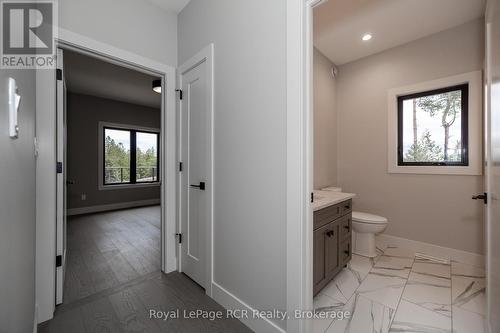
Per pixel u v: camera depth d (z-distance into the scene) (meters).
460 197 2.46
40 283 1.54
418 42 2.70
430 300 1.80
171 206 2.29
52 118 1.60
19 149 0.90
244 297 1.56
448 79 2.50
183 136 2.23
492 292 1.17
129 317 1.60
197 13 2.01
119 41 1.93
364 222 2.52
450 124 2.59
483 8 2.17
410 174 2.79
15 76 0.87
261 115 1.43
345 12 2.23
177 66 2.31
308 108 1.23
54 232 1.61
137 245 3.02
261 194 1.44
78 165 4.92
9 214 0.74
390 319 1.59
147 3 2.12
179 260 2.28
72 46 1.73
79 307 1.70
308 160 1.24
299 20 1.20
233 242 1.65
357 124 3.21
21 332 0.95
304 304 1.23
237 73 1.60
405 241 2.82
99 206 5.22
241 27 1.56
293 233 1.25
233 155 1.64
